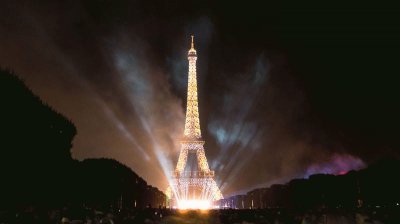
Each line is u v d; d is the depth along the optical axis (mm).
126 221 37812
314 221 33844
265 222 38469
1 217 28047
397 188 78750
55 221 29578
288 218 39188
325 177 96000
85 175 69938
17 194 42688
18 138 43500
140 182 111750
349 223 33688
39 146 47594
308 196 99438
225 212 59094
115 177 81375
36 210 31047
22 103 44781
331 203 90375
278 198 122375
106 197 75375
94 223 31812
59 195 52438
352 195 85312
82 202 60250
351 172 88562
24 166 44375
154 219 41938
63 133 54375
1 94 42281
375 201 81125
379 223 32250
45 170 48750
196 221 43125
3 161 41281
